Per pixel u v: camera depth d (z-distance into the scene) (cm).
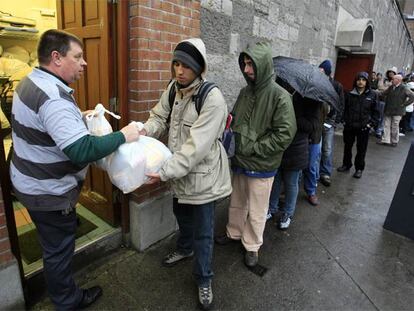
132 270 233
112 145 150
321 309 206
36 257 226
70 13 253
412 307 212
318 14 568
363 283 233
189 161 164
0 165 167
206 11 287
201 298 199
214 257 255
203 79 172
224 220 315
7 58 371
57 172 153
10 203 176
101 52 227
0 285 173
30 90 140
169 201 271
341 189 423
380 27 1125
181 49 160
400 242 293
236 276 233
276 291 220
